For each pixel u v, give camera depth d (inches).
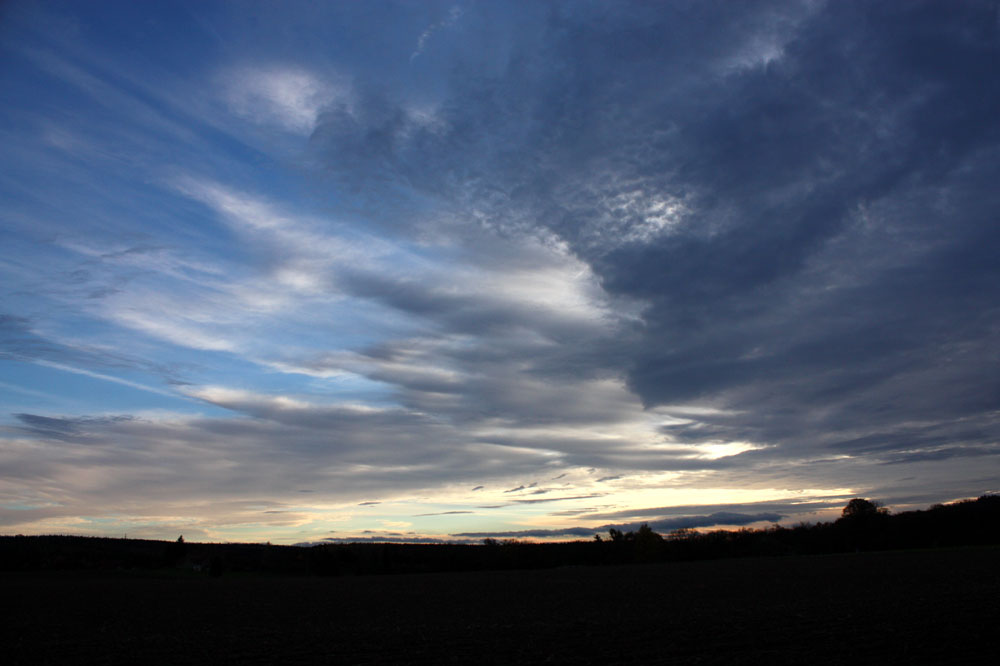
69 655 826.2
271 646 866.8
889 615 889.5
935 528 4104.3
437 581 2903.5
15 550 4702.3
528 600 1675.7
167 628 1182.3
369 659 735.1
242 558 5004.9
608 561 4517.7
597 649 737.0
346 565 4756.4
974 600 997.2
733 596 1489.9
